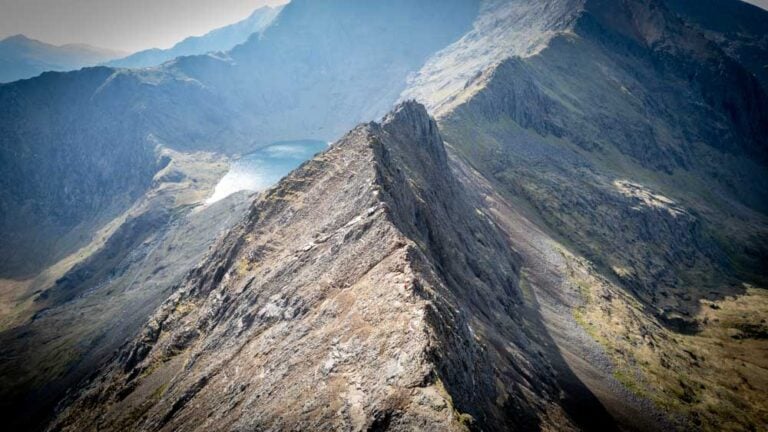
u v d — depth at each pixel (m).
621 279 165.00
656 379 99.81
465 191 141.50
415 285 47.56
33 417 127.31
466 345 49.03
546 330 101.12
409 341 40.00
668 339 128.75
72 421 90.25
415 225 76.50
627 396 87.62
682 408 92.06
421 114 134.62
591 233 183.75
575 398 75.44
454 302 54.69
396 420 33.59
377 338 42.56
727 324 155.00
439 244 83.00
